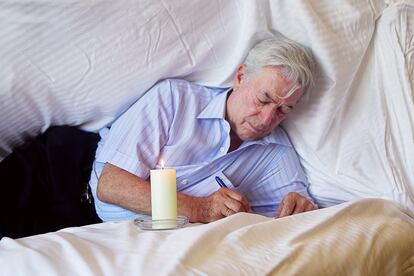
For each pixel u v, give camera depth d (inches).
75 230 35.6
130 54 48.4
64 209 47.9
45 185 48.1
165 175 38.2
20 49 44.0
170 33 49.5
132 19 47.1
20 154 48.5
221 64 53.5
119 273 25.6
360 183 53.9
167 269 25.9
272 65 49.2
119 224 37.3
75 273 25.9
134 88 50.3
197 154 52.9
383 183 52.5
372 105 54.3
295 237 34.0
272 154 57.2
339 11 52.3
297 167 57.7
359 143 54.4
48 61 45.7
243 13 51.4
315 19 50.8
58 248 29.0
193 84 53.9
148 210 46.4
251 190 57.0
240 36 52.1
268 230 34.5
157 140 49.6
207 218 46.9
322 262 32.1
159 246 29.9
